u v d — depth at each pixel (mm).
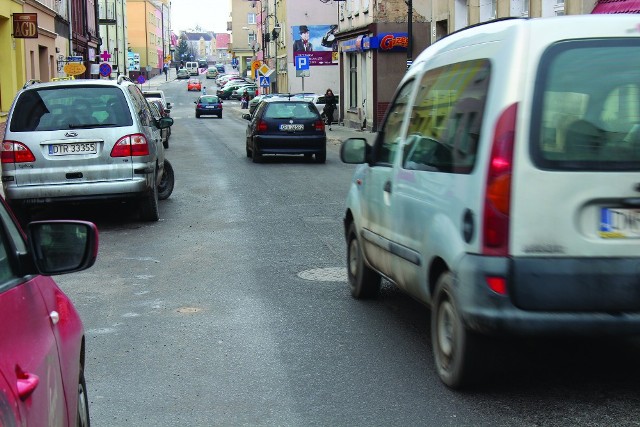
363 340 7484
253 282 9875
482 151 5465
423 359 6914
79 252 3828
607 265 5336
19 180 13156
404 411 5746
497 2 27703
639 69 5422
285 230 13508
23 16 33875
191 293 9352
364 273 8703
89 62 59688
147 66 154500
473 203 5508
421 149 6645
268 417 5695
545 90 5340
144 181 13500
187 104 97812
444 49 6727
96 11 63312
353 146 8141
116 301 9016
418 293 6617
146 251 11836
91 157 13250
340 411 5773
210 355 7102
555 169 5305
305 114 25688
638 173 5355
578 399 5949
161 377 6551
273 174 22438
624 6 20359
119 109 13523
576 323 5328
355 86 48062
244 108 86375
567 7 23016
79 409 4266
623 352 7094
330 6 75750
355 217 8594
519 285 5305
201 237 12891
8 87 33938
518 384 6262
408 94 7352
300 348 7266
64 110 13391
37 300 3584
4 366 2797
